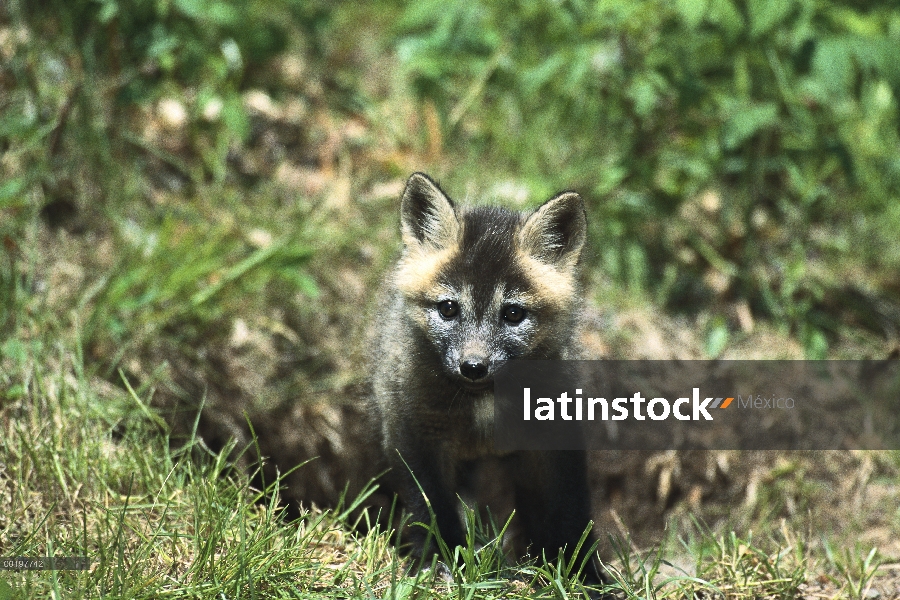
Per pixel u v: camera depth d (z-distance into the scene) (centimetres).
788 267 939
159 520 570
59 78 902
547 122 1020
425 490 624
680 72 919
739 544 642
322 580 533
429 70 998
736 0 905
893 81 856
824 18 925
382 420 659
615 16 939
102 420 689
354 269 910
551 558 619
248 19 994
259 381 838
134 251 826
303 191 964
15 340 700
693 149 947
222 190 928
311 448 847
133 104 943
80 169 876
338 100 1060
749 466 842
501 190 948
